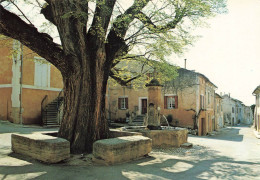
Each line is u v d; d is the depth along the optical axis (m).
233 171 5.23
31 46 6.32
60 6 6.48
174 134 9.75
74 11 6.17
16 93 15.49
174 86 21.83
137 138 6.54
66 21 6.55
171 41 8.61
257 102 26.70
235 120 51.53
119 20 6.88
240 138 19.20
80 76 6.82
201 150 9.55
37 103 16.73
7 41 10.34
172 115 21.61
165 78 11.16
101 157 5.47
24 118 15.81
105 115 7.52
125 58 9.94
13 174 4.42
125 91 24.45
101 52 7.09
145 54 9.82
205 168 5.50
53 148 5.25
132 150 6.07
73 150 6.52
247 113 65.56
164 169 5.23
